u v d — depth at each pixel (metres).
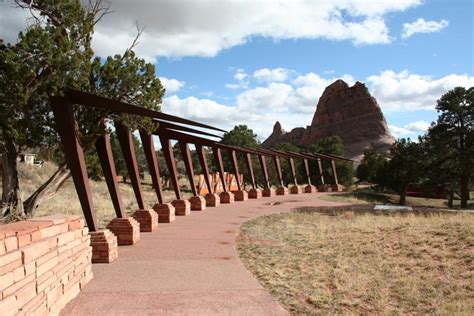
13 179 8.23
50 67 7.03
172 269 7.45
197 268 7.57
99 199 21.09
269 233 12.38
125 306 5.35
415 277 6.97
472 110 36.66
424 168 36.06
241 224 14.16
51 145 8.72
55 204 17.00
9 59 6.45
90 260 6.59
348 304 5.79
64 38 7.29
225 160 45.66
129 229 9.81
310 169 49.00
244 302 5.68
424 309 5.58
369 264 8.04
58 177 8.91
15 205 8.16
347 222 14.77
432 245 9.07
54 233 5.07
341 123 133.00
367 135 126.38
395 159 37.47
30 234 4.32
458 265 7.49
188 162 18.66
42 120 8.14
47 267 4.67
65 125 7.39
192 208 18.61
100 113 8.83
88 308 5.24
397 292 6.29
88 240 6.50
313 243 10.58
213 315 5.13
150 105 9.45
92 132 8.81
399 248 9.19
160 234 11.48
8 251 3.80
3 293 3.56
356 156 113.50
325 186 37.16
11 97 6.70
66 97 7.36
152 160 14.04
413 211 19.62
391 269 7.58
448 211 20.36
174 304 5.50
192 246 9.77
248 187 46.09
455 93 37.78
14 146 8.22
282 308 5.50
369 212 18.95
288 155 32.47
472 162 34.78
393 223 12.94
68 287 5.46
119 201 9.83
